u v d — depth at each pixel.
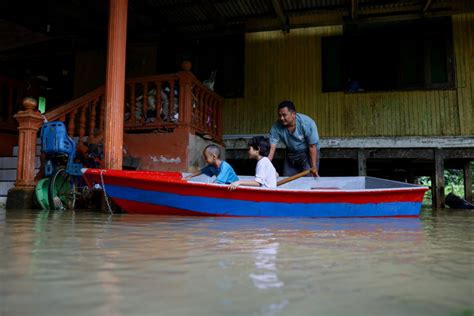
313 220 3.34
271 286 0.95
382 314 0.75
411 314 0.76
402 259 1.38
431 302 0.84
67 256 1.36
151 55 9.08
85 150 5.46
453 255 1.47
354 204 3.87
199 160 6.88
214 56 8.86
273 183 4.13
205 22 8.32
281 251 1.53
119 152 4.61
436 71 7.86
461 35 7.80
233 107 8.73
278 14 7.68
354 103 8.20
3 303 0.79
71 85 9.84
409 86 7.95
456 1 7.70
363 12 8.00
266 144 4.23
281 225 2.78
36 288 0.91
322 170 10.00
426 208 7.57
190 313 0.73
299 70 8.48
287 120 4.91
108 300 0.81
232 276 1.06
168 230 2.32
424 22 7.88
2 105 7.86
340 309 0.78
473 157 7.58
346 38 8.24
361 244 1.78
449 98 7.80
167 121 6.47
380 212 3.97
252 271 1.13
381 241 1.91
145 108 6.61
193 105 6.80
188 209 3.66
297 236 2.08
